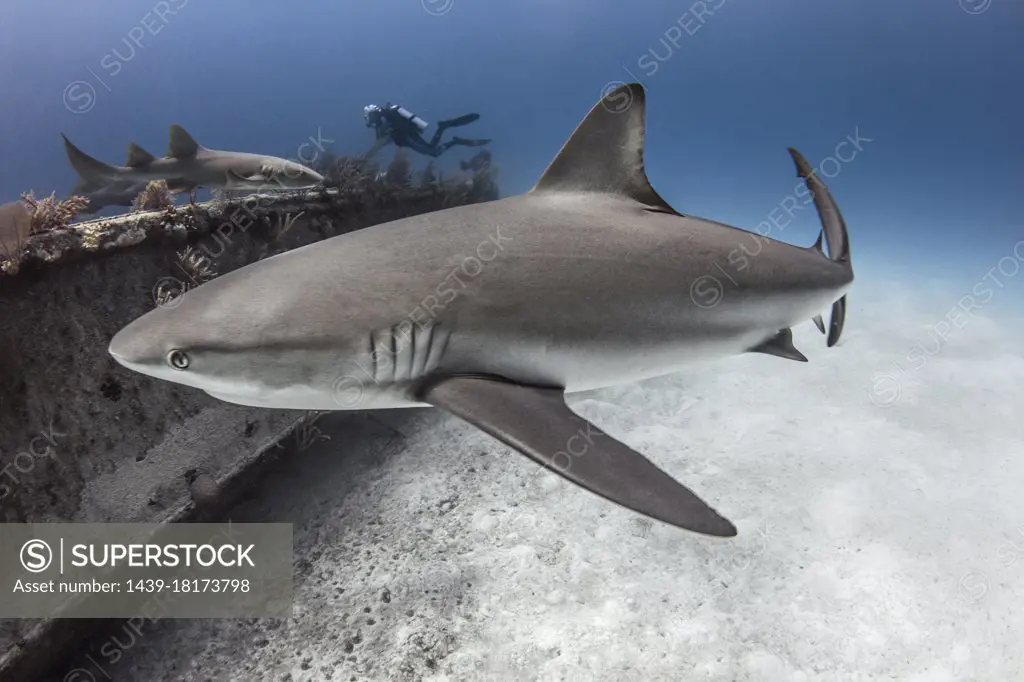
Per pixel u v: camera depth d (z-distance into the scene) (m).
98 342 3.24
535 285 2.21
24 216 3.00
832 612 3.35
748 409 6.01
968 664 3.03
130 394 3.34
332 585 3.52
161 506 3.26
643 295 2.40
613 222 2.51
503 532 3.91
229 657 3.09
